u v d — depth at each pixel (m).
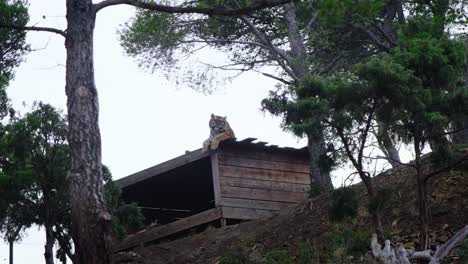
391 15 21.22
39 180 15.02
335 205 11.91
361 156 11.73
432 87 11.86
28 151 15.04
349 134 11.70
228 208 17.88
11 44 20.00
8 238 15.30
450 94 11.71
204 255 16.16
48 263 14.88
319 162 11.91
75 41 11.16
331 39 22.31
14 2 20.38
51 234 15.02
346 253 13.08
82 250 10.34
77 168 10.64
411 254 11.66
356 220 14.65
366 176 11.87
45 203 15.07
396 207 14.80
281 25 22.81
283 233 15.89
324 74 22.30
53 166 15.06
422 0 16.45
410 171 15.77
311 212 16.38
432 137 11.74
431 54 11.71
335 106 11.48
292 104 11.48
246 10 11.16
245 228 16.95
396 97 11.25
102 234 10.36
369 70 11.25
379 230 11.77
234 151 18.45
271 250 15.30
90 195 10.53
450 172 14.84
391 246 11.42
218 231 17.36
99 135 10.91
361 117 11.59
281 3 11.26
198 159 18.44
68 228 15.49
